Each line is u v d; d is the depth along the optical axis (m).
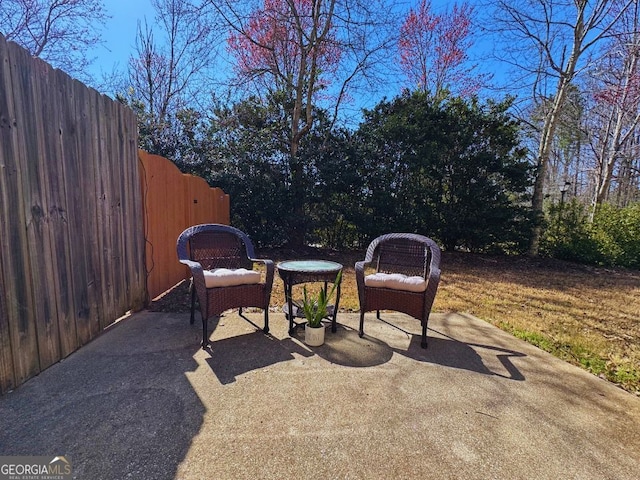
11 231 1.89
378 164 8.39
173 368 2.29
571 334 3.24
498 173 8.14
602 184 9.80
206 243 3.39
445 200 8.55
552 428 1.78
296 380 2.19
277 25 8.14
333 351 2.67
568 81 7.53
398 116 8.16
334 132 8.57
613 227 7.73
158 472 1.40
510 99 8.08
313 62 7.97
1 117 1.81
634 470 1.50
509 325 3.44
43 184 2.12
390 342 2.89
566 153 14.38
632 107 8.39
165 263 4.06
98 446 1.53
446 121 8.15
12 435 1.58
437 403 1.98
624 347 2.96
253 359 2.48
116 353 2.48
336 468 1.46
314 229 8.45
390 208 8.30
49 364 2.21
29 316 2.03
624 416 1.92
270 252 7.77
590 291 5.08
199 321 3.21
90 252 2.63
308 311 2.78
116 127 2.99
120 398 1.92
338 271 2.97
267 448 1.56
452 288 5.04
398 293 2.89
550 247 8.20
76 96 2.44
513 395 2.10
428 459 1.53
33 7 7.99
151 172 3.68
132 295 3.31
